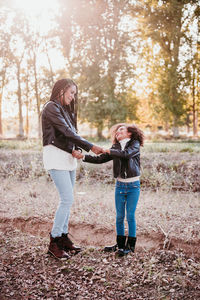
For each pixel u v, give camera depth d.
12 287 2.72
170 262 3.12
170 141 19.72
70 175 3.42
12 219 4.41
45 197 5.57
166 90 25.06
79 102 23.58
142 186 6.56
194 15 23.78
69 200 3.27
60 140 3.21
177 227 3.90
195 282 2.74
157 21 23.72
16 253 3.37
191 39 24.14
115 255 3.32
